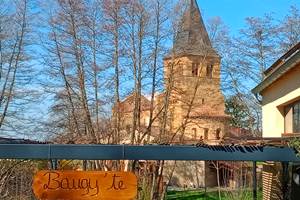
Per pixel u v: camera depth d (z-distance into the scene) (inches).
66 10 1466.5
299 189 553.6
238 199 1103.0
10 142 452.8
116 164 1050.7
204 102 1653.5
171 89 1541.6
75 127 1413.6
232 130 1792.6
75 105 1443.2
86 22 1462.8
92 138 1360.7
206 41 1683.1
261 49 1763.0
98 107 1461.6
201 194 1658.5
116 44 1472.7
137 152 394.3
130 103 1475.1
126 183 378.3
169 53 1553.9
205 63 1664.6
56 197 375.6
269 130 751.7
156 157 394.6
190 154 396.2
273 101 728.3
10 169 757.3
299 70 585.0
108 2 1464.1
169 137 1476.4
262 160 398.6
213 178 1988.2
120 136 1465.3
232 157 397.4
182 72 1579.7
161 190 1368.1
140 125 1469.0
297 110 651.5
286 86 652.1
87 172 377.7
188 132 1583.4
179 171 2018.9
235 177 1307.8
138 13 1471.5
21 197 751.1
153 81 1501.0
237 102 1921.8
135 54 1481.3
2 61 1331.2
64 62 1454.2
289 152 398.3
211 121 1644.9
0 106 1291.8
